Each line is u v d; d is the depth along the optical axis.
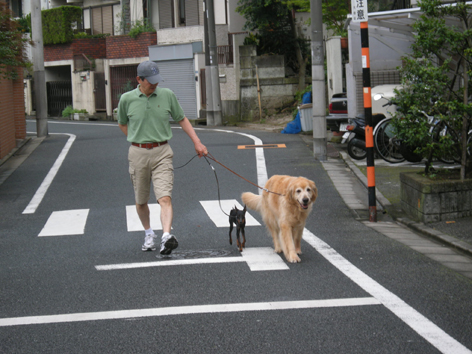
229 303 4.89
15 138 18.27
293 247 6.25
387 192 10.12
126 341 4.15
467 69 8.14
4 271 6.18
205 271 5.91
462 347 3.91
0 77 15.24
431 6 8.02
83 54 32.06
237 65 24.61
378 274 5.67
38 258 6.71
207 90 23.73
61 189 11.35
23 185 11.84
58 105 34.69
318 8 13.30
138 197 6.73
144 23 30.47
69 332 4.36
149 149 6.48
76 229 8.27
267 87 25.09
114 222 8.66
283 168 12.70
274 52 26.69
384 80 16.33
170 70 27.47
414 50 8.33
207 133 19.50
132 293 5.25
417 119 8.21
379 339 4.06
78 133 21.09
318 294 5.08
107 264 6.32
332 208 9.23
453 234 7.15
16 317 4.73
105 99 31.20
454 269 5.83
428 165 8.52
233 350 3.94
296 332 4.22
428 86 7.92
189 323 4.46
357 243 7.02
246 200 7.13
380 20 13.68
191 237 7.61
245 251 6.76
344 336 4.13
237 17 27.23
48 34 33.59
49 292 5.38
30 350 4.06
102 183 11.77
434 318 4.45
